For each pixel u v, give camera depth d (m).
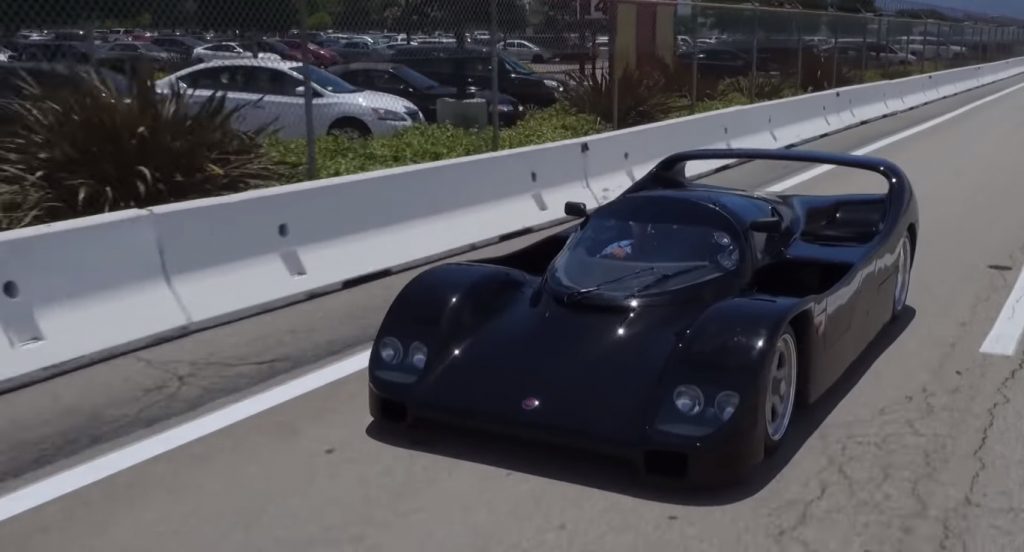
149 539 4.35
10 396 6.04
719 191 6.40
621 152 13.45
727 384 4.49
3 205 8.96
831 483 4.81
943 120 25.09
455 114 16.27
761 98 23.73
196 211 7.54
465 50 16.55
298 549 4.25
